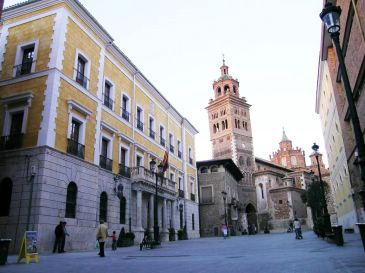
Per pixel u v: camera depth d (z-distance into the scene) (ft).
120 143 95.35
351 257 32.14
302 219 229.66
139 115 112.98
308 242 67.62
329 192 250.78
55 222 63.31
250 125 274.36
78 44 78.59
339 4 61.98
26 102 69.31
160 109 132.26
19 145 66.13
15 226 60.75
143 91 116.88
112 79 95.50
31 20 76.54
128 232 87.71
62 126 69.56
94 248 73.51
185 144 157.58
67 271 30.12
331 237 55.98
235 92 281.54
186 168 155.12
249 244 75.77
